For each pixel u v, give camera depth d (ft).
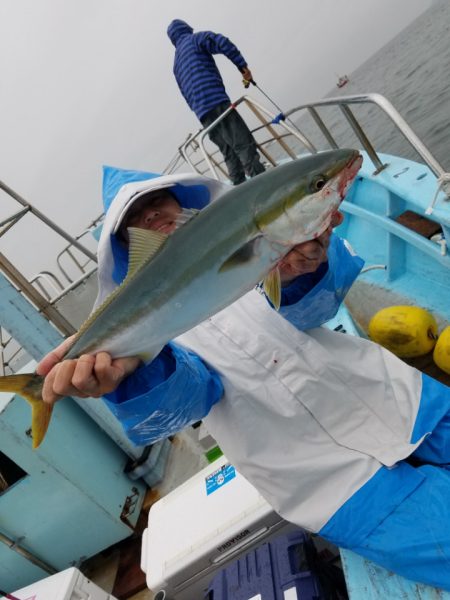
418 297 10.91
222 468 8.93
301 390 6.07
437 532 5.00
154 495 13.07
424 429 5.98
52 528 11.28
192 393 5.43
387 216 11.18
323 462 5.90
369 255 13.05
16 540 10.87
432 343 9.58
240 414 6.15
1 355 13.80
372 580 5.46
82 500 11.47
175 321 4.66
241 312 6.43
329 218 4.65
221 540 7.38
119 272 6.31
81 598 8.67
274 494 6.05
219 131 15.07
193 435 13.58
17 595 8.96
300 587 6.09
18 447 10.55
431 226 10.16
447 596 4.85
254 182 4.67
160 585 7.54
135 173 6.93
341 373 6.20
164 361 5.31
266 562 6.75
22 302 11.85
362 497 5.59
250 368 6.18
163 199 6.35
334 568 6.92
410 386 6.29
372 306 12.25
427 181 9.70
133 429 5.24
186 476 12.92
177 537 8.05
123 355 4.78
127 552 12.37
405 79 80.64
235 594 6.59
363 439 5.98
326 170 4.58
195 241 4.57
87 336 4.88
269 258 4.61
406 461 6.20
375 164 11.06
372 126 57.67
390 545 5.20
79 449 11.99
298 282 5.83
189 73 14.89
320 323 6.46
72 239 13.99
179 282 4.58
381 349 6.76
